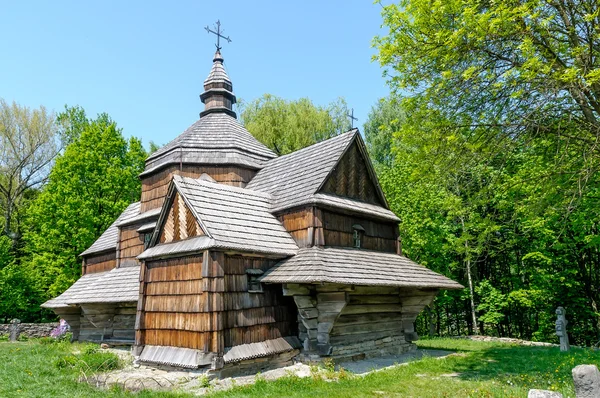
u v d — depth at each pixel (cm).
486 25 938
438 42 1055
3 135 3591
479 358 1312
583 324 2273
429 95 1102
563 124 1126
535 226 1827
